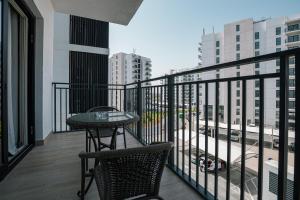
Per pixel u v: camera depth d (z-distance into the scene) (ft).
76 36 23.63
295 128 2.92
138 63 56.90
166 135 7.43
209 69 4.64
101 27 25.54
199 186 5.63
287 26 51.13
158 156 3.50
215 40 65.16
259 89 3.66
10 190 5.41
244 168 4.16
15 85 8.46
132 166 3.35
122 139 10.92
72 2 12.26
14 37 8.34
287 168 3.14
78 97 17.63
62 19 22.72
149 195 3.69
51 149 9.25
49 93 11.94
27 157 8.09
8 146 7.12
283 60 3.05
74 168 6.95
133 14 13.98
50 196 5.11
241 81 4.12
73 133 12.74
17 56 8.63
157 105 8.69
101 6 12.78
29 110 9.62
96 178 3.74
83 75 24.00
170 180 6.06
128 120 5.55
